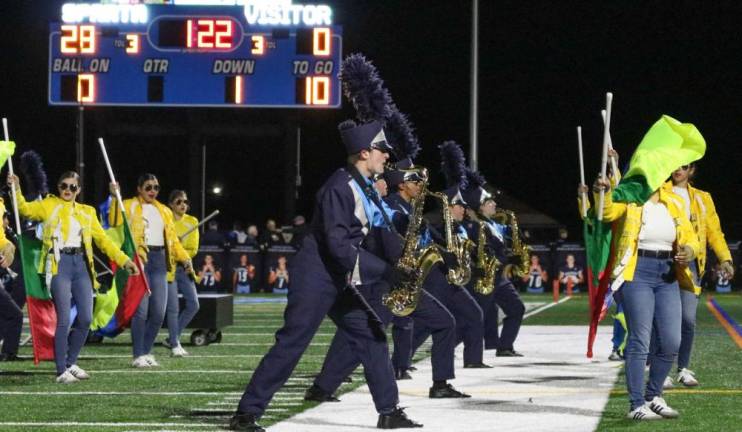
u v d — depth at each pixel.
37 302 13.15
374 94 9.66
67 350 13.40
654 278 9.98
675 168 9.79
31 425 9.55
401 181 11.69
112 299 14.46
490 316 15.91
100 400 11.17
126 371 14.05
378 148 9.15
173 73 42.00
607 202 9.82
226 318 18.53
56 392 11.84
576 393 11.77
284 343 9.11
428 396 11.51
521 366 14.56
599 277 10.01
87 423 9.66
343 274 9.12
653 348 10.35
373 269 9.27
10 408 10.60
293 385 12.52
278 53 41.91
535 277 37.19
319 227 9.14
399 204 11.60
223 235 37.16
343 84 9.71
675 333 10.04
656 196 10.04
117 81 41.94
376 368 9.34
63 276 12.83
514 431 9.24
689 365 14.45
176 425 9.53
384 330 9.40
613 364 14.84
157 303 14.92
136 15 41.94
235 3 42.00
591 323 10.12
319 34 41.72
